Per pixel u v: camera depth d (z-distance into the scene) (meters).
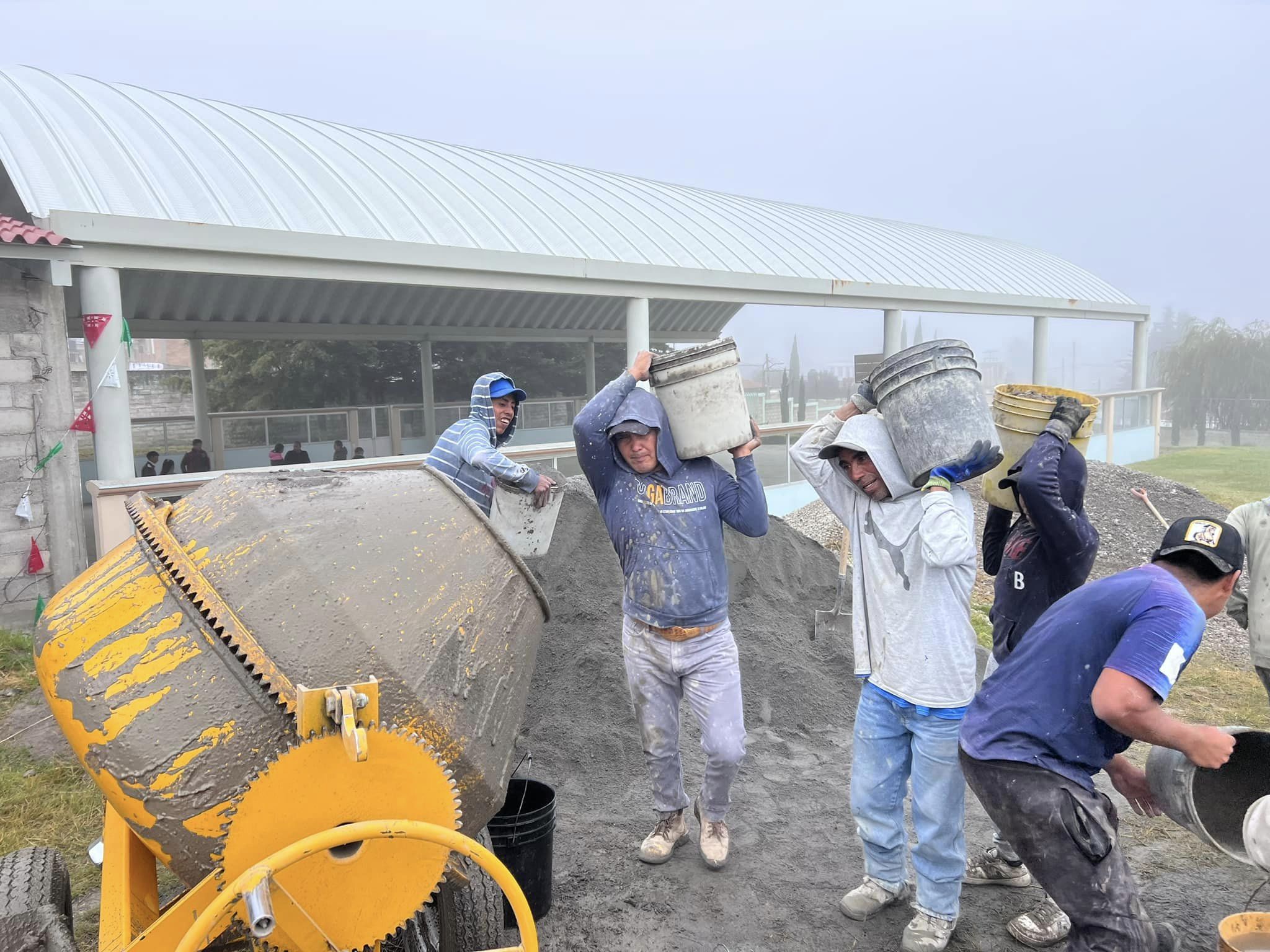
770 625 6.02
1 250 7.04
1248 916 2.59
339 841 1.88
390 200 12.32
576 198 16.11
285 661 2.15
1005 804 2.57
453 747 2.31
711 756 3.66
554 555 5.84
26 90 11.59
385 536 2.51
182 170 10.49
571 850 3.95
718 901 3.54
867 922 3.41
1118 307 24.30
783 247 18.11
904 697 3.10
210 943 2.12
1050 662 2.59
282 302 16.80
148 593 2.27
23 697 5.81
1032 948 3.21
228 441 17.41
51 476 7.57
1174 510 11.83
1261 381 33.97
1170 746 2.33
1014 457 3.44
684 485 3.65
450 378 27.41
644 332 13.63
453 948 2.71
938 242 24.28
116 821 2.48
